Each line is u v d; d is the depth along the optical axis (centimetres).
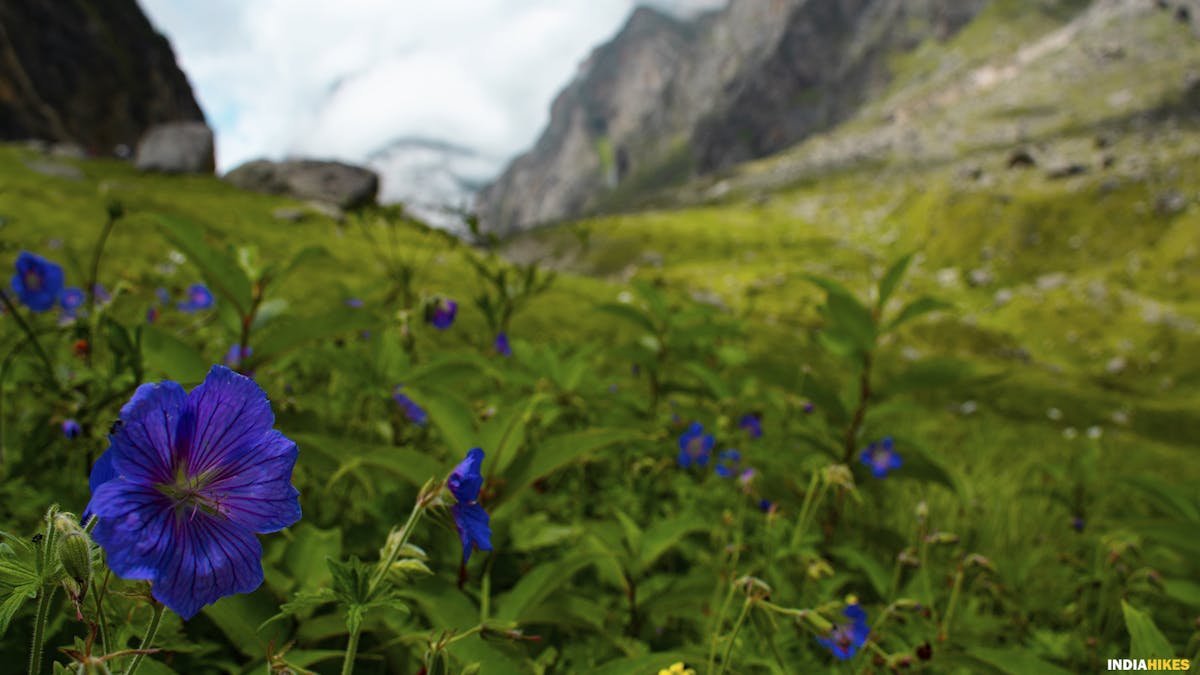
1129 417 2319
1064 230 9694
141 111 9419
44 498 227
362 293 372
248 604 176
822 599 236
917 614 244
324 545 204
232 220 1870
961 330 5888
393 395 293
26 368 271
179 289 554
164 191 2405
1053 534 455
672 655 165
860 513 425
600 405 419
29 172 2080
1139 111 14088
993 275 9025
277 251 1638
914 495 479
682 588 235
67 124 8331
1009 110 16638
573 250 11006
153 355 243
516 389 409
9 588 83
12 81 7756
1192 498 300
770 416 484
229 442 92
